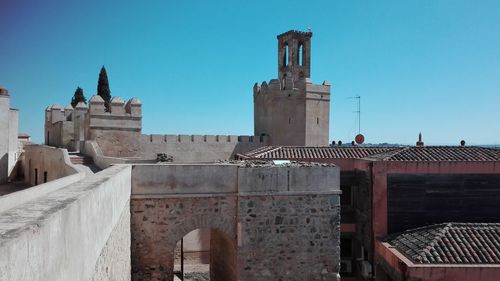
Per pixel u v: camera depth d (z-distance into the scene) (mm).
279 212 15195
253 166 15266
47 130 45094
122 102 34125
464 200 19203
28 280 4016
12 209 5207
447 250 15062
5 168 33125
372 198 19172
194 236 24969
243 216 14984
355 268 21906
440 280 14016
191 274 22203
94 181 8570
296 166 15422
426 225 19094
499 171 19250
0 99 32156
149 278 14539
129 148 34250
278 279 15188
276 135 42750
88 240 6668
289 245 15250
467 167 19203
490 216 19234
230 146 41281
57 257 4945
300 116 43438
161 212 14633
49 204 5570
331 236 15484
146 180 14508
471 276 13969
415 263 14414
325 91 44750
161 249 14633
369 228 19484
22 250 3875
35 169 32875
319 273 15430
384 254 17375
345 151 24594
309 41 48281
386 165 19078
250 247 15031
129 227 13938
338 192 15508
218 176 15031
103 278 8211
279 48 49406
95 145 29109
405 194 19109
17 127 36875
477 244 15461
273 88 42781
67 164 19688
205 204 14945
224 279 17141
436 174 19156
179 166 14766
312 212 15375
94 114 33156
